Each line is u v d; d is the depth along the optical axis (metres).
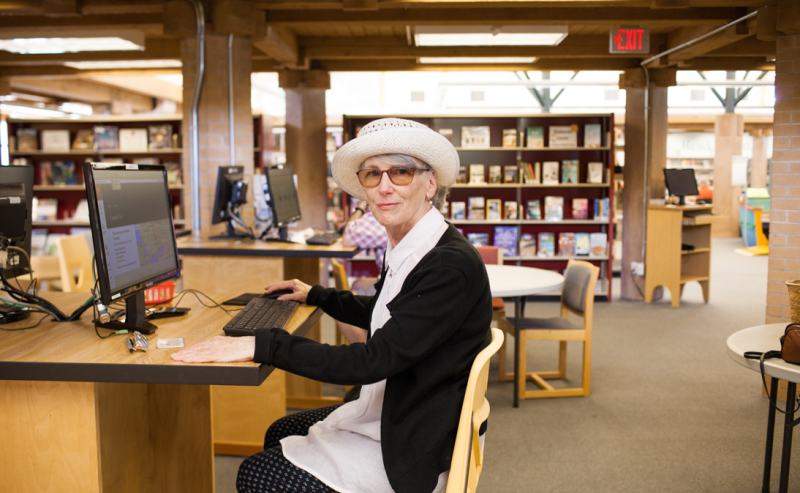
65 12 4.76
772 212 3.95
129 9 4.86
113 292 1.55
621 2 4.68
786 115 3.90
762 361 1.87
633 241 7.32
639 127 7.18
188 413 2.01
